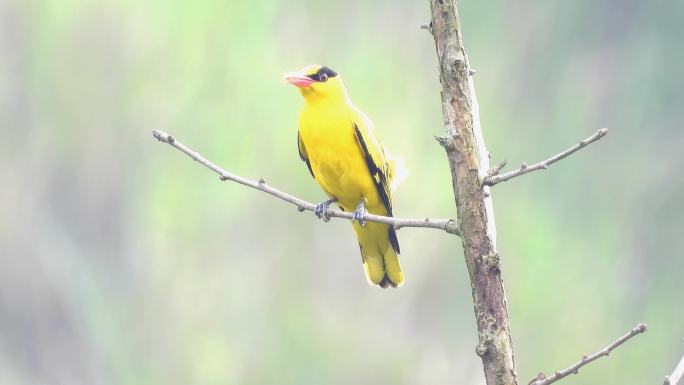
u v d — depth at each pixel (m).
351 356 18.12
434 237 18.22
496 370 5.07
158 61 19.06
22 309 20.23
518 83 20.28
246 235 18.88
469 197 5.18
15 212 20.12
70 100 19.70
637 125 19.92
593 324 18.02
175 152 19.12
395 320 18.28
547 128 19.97
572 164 19.50
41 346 20.34
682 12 20.12
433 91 19.05
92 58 19.39
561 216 19.09
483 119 19.81
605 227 18.92
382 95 18.84
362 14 19.09
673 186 19.23
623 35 20.45
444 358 18.03
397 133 18.67
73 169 20.00
